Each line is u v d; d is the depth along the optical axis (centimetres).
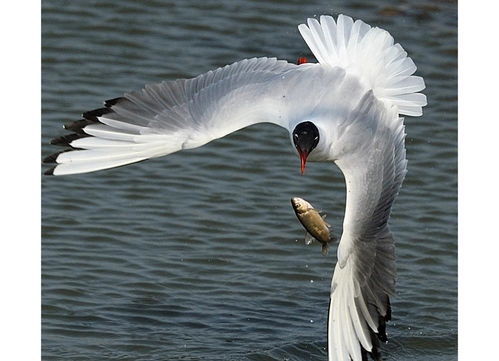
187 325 1318
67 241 1473
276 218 1548
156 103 1059
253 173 1647
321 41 1118
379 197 1045
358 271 1030
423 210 1586
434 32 1972
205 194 1592
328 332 1027
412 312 1365
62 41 1900
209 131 1057
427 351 1292
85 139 1022
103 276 1403
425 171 1675
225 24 1970
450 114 1797
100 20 1964
